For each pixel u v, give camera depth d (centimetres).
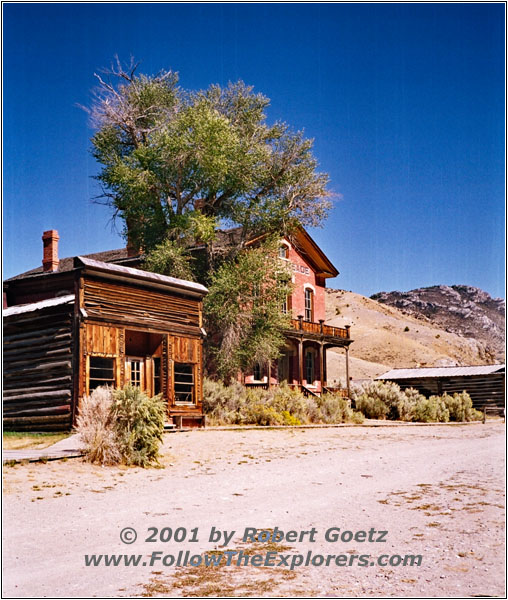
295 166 3878
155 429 1519
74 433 1947
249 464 1590
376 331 12688
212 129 3500
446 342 13850
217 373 3472
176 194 3766
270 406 2814
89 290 2102
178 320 2459
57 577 689
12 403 2161
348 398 4069
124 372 2178
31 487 1155
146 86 3906
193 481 1330
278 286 3572
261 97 4012
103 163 3856
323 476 1422
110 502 1089
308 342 4200
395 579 681
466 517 986
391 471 1503
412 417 3591
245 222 3822
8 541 824
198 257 3788
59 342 2095
